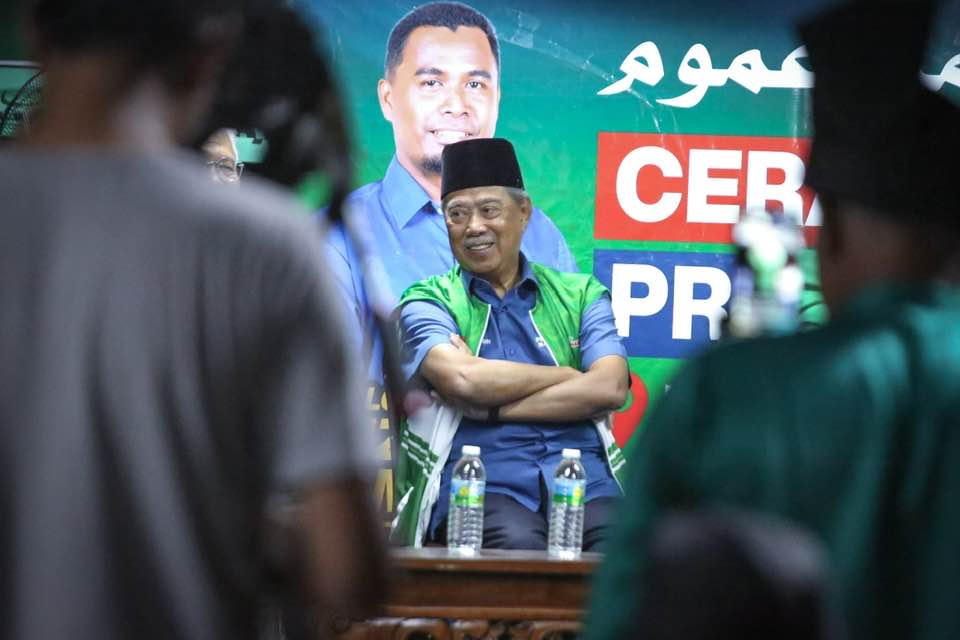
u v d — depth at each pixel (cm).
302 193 461
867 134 329
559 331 1044
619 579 309
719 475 308
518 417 991
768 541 220
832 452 304
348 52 1152
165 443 286
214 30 313
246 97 429
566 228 1162
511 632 747
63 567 280
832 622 222
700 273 1164
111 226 291
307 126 439
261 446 296
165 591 284
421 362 995
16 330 287
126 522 284
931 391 309
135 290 288
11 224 292
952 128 329
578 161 1165
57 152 299
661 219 1166
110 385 285
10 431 284
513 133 1162
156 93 309
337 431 294
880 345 313
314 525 295
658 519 313
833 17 338
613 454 1006
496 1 1162
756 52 1170
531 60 1164
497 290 1044
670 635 217
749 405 310
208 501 289
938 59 1163
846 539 301
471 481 857
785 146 1168
